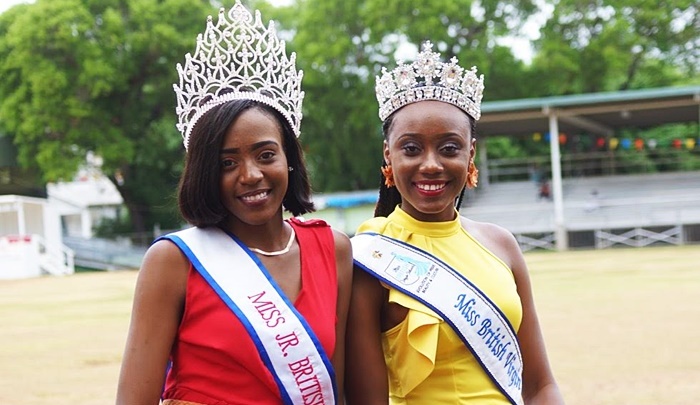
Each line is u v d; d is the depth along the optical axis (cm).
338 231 278
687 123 3066
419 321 268
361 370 276
